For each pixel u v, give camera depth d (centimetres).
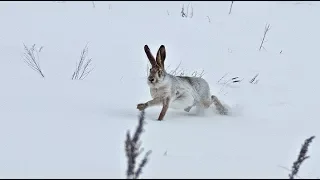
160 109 2216
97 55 3006
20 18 3772
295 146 1659
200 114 2169
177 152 1495
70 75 2567
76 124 1778
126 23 3753
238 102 2375
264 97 2480
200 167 1362
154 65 2031
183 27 3709
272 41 3494
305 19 3959
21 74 2506
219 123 1966
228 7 4347
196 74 2775
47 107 2009
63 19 3803
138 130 1205
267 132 1845
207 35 3569
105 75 2625
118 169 1321
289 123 2030
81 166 1341
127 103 2184
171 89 2038
